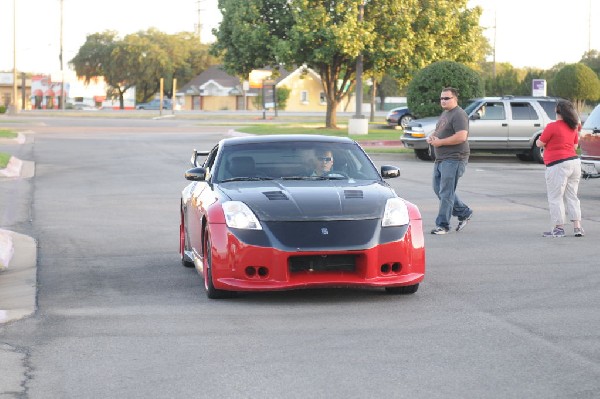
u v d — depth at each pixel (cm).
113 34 12556
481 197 1847
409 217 866
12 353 670
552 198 1306
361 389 566
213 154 1037
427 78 3491
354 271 837
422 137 2848
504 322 759
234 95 11519
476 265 1062
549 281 956
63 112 8869
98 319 788
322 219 834
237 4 4562
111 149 3341
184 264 1077
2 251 1126
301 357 647
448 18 4447
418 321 765
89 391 572
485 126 2858
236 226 836
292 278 826
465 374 597
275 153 981
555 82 5572
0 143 3619
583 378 584
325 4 4334
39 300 881
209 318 787
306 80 10969
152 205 1717
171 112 9250
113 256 1157
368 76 4959
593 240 1272
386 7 4312
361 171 966
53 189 2022
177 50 12462
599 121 1798
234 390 568
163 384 585
